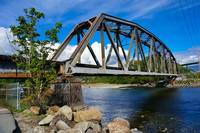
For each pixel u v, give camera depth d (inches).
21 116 325.1
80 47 546.3
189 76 4047.7
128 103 997.8
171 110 730.8
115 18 801.6
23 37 377.7
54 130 277.6
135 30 995.9
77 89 496.1
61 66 521.0
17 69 456.4
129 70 829.8
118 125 333.1
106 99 1224.2
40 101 370.3
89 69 566.3
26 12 388.2
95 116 366.9
